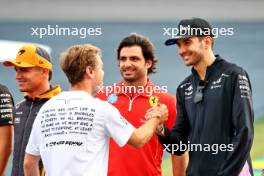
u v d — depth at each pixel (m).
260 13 41.81
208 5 41.91
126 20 41.34
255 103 38.97
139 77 14.59
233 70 12.73
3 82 37.16
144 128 11.94
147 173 14.32
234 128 12.78
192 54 13.01
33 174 12.13
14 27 40.62
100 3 41.16
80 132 11.23
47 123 11.47
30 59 14.26
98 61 11.77
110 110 11.41
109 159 14.37
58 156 11.22
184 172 15.57
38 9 41.00
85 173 11.12
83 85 11.66
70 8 41.22
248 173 12.97
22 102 14.84
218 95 12.73
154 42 40.59
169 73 39.09
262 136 33.34
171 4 41.75
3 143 14.37
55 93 14.66
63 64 11.66
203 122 12.91
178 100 13.87
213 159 12.79
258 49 41.00
